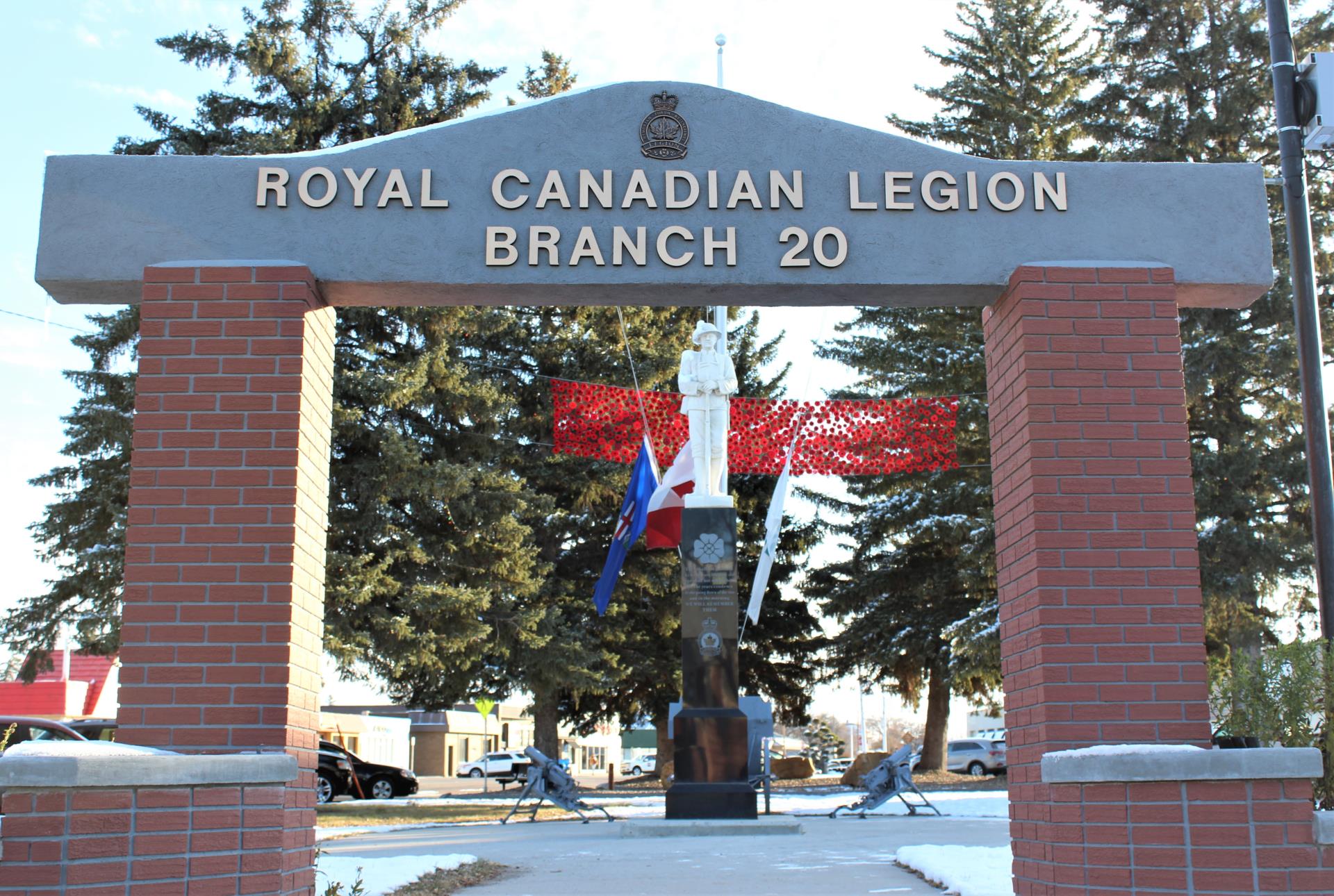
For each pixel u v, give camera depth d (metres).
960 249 7.23
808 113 7.37
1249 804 6.00
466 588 24.58
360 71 26.30
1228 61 26.41
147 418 6.76
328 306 7.47
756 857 10.73
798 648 35.12
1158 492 6.89
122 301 7.36
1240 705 6.95
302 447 6.84
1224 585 23.81
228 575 6.58
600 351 29.70
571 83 31.41
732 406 23.61
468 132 7.26
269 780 6.00
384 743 58.84
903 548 31.77
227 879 5.86
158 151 24.69
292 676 6.56
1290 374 24.64
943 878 8.25
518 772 49.03
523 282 7.08
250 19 25.50
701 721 15.45
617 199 7.22
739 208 7.23
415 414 26.50
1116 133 27.16
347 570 23.22
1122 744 6.56
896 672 33.59
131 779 5.69
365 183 7.14
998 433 7.55
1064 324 7.08
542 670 27.84
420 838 14.26
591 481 29.72
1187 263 7.26
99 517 24.22
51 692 40.41
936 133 29.92
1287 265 24.56
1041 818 6.60
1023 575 7.01
